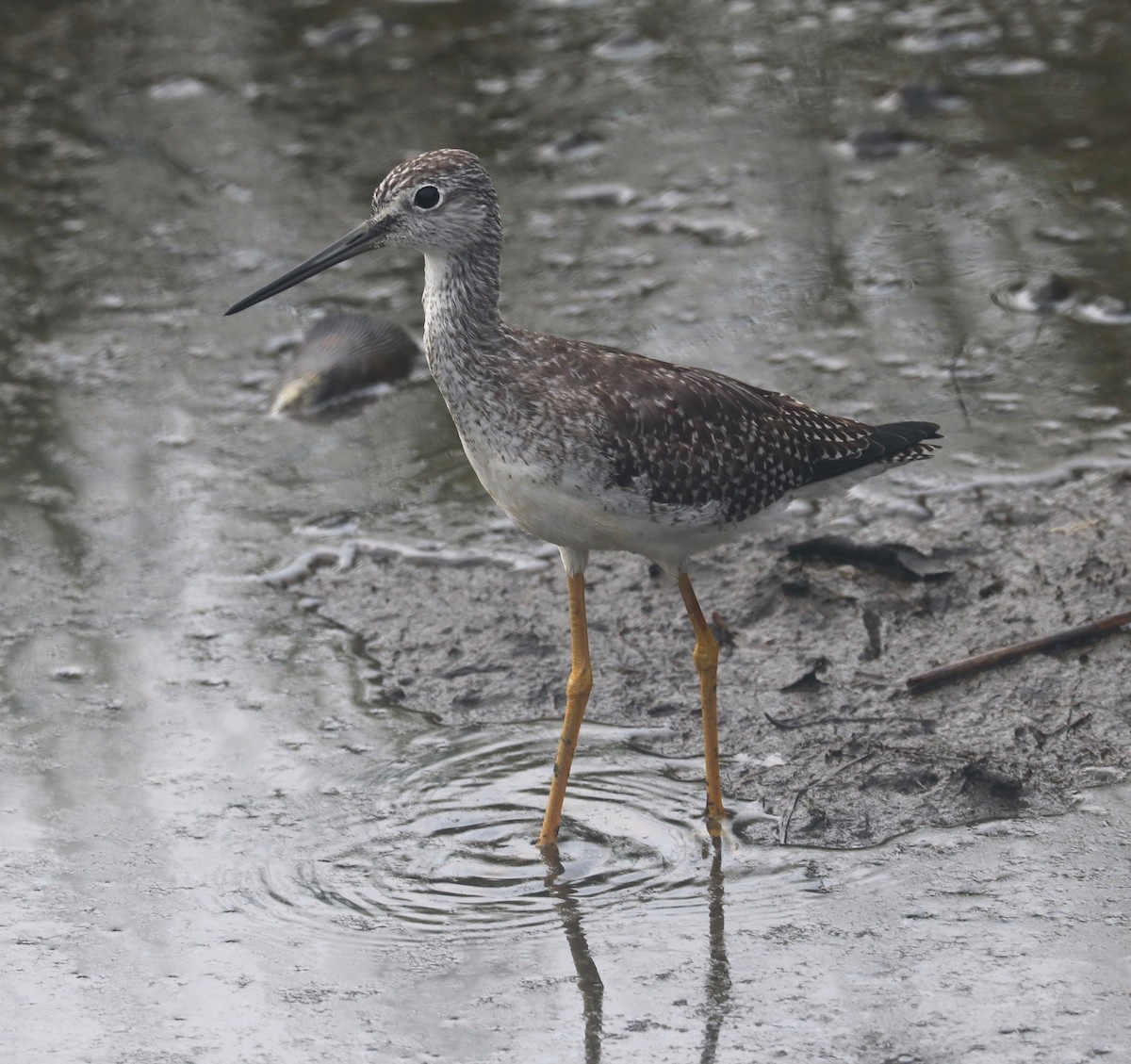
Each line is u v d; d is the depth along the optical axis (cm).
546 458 911
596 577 1229
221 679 1135
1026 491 1270
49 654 1162
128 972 870
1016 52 1969
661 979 848
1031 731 1021
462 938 889
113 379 1510
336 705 1105
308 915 911
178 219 1756
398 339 1525
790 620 1161
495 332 934
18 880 943
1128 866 902
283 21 2167
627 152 1831
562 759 960
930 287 1555
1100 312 1491
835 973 842
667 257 1638
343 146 1870
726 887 917
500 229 955
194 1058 809
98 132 1927
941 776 988
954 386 1407
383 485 1357
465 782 1025
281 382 1487
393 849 966
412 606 1207
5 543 1290
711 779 972
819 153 1805
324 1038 820
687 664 1128
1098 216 1641
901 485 1295
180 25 2166
